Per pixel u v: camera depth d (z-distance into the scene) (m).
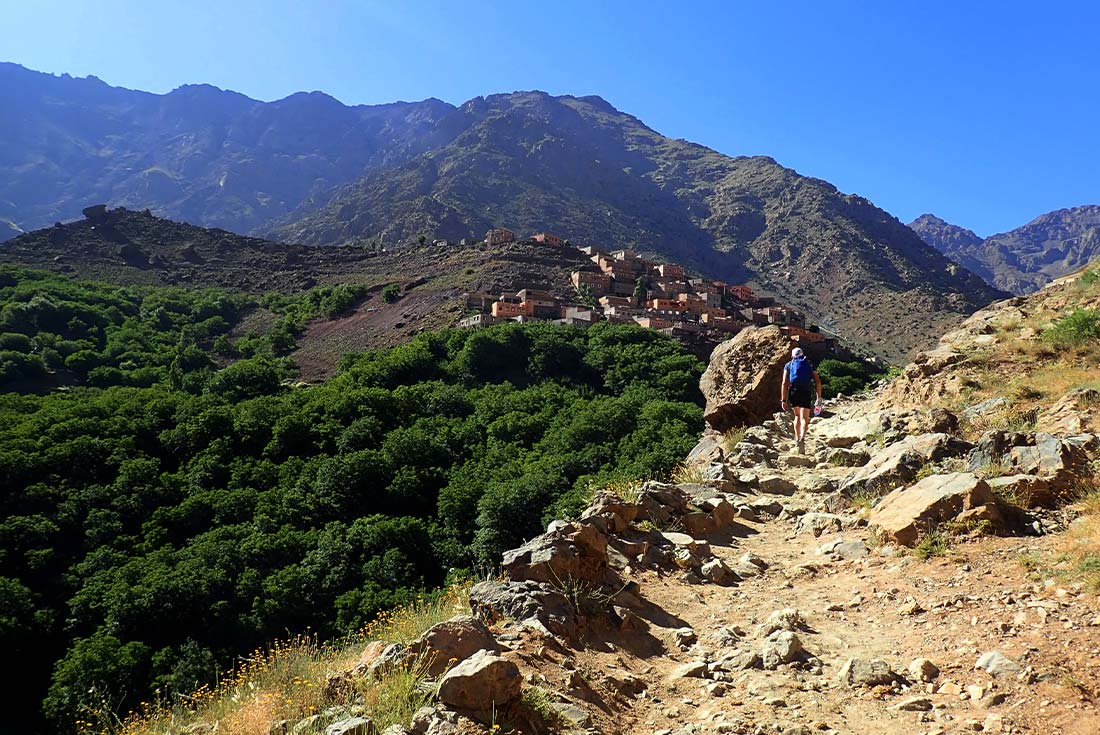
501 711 4.34
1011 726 4.12
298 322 135.38
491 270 149.50
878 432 12.04
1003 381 12.02
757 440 13.72
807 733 4.34
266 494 44.25
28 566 36.44
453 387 73.31
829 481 10.23
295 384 95.25
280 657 5.82
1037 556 6.30
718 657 5.57
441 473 47.25
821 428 13.95
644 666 5.57
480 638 5.11
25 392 86.19
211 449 52.41
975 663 4.89
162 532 39.59
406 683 4.64
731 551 8.23
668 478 12.52
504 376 83.81
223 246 192.88
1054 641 4.92
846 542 7.74
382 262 183.25
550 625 5.75
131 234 190.75
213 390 84.62
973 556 6.65
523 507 35.62
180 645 28.64
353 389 67.44
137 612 29.45
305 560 34.59
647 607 6.55
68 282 139.62
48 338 101.06
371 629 6.88
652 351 87.00
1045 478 7.57
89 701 23.80
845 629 5.90
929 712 4.45
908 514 7.57
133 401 62.25
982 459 8.55
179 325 131.88
